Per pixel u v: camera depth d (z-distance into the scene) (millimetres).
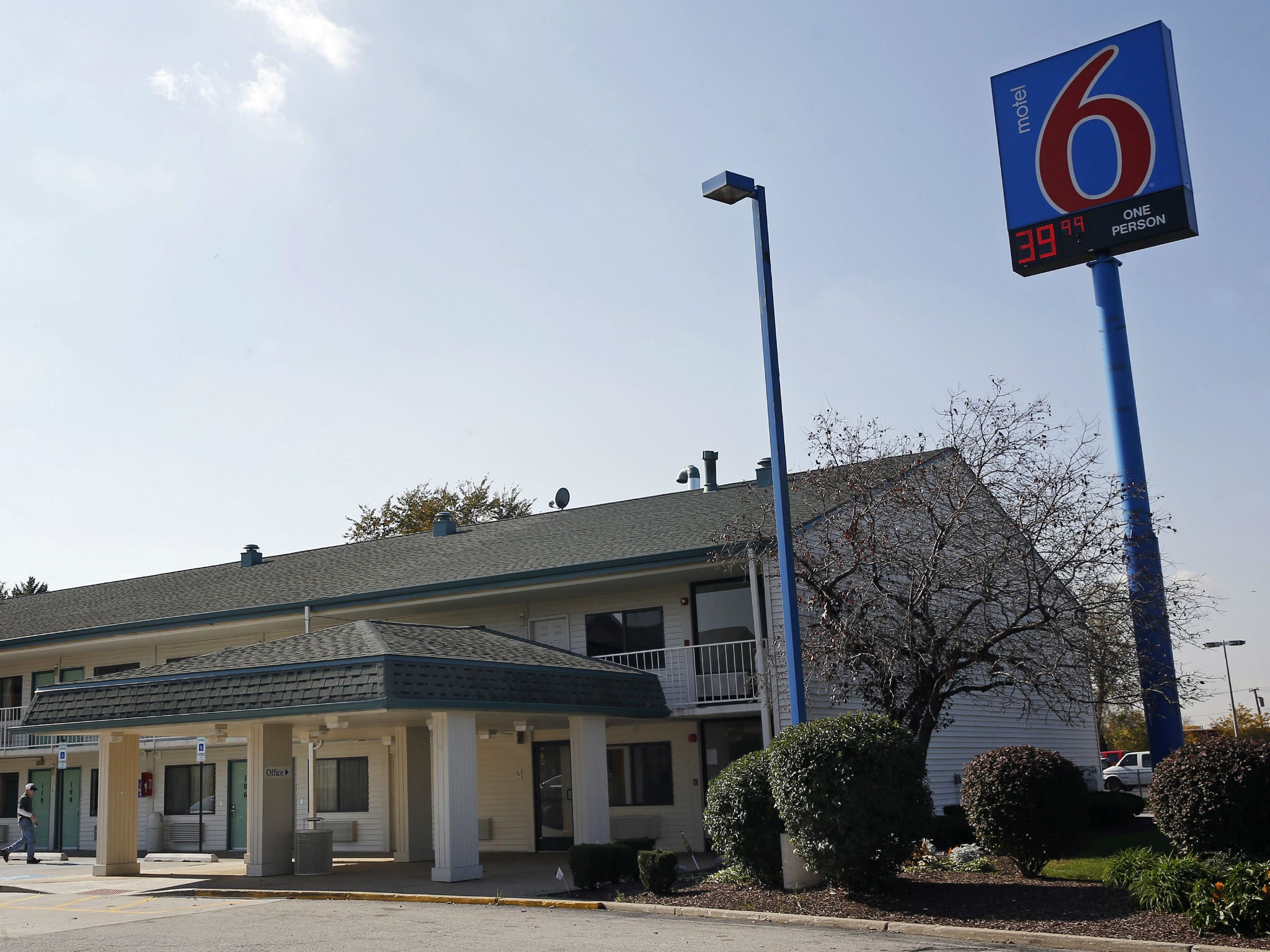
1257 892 11680
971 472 19828
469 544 29406
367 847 27188
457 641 21266
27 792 27516
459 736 18938
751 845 15789
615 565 23156
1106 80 23172
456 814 18672
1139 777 43938
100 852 21891
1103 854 18844
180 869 23531
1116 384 22125
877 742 14328
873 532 19688
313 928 13852
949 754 25875
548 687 20406
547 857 24000
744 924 13711
